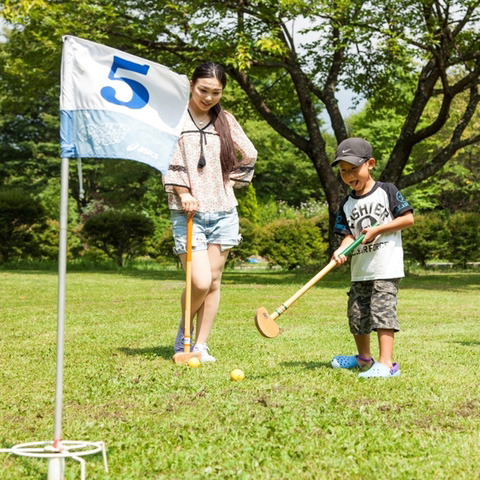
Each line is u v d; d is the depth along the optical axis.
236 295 11.33
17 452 2.28
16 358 4.93
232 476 2.34
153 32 14.83
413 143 16.06
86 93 2.66
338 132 16.55
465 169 33.72
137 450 2.64
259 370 4.40
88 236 21.92
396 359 4.86
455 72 29.53
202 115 4.95
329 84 16.84
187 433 2.83
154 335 6.27
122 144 2.71
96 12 14.09
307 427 2.94
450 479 2.29
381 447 2.63
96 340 5.93
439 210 37.41
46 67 16.50
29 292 11.30
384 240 4.29
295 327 6.98
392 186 4.42
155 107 2.83
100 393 3.69
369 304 4.43
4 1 13.76
